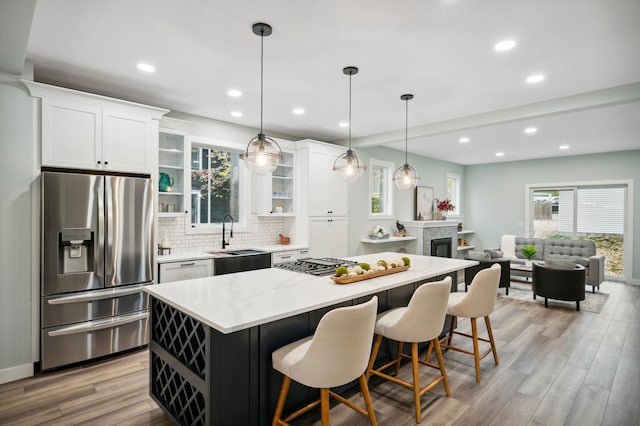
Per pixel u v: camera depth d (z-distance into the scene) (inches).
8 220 110.0
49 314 114.0
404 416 90.1
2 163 109.0
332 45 102.1
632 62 111.5
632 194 262.5
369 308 70.2
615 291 237.9
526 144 245.3
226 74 123.5
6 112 109.4
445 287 92.2
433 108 161.5
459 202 346.3
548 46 101.4
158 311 93.4
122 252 127.5
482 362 123.1
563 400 98.0
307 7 83.0
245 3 81.6
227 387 72.6
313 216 203.5
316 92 141.6
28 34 85.4
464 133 212.8
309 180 201.3
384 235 251.1
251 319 66.7
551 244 276.2
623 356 128.5
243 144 193.0
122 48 104.4
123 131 131.4
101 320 123.4
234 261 163.6
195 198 181.6
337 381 68.4
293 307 75.2
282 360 73.9
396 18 87.5
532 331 156.3
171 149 166.6
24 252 112.4
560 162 295.7
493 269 111.7
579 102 140.7
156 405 95.5
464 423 87.2
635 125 189.9
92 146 124.3
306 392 90.4
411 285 127.7
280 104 156.9
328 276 109.3
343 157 133.2
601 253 279.3
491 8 82.9
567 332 154.9
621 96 131.3
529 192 313.7
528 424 86.9
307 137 223.3
